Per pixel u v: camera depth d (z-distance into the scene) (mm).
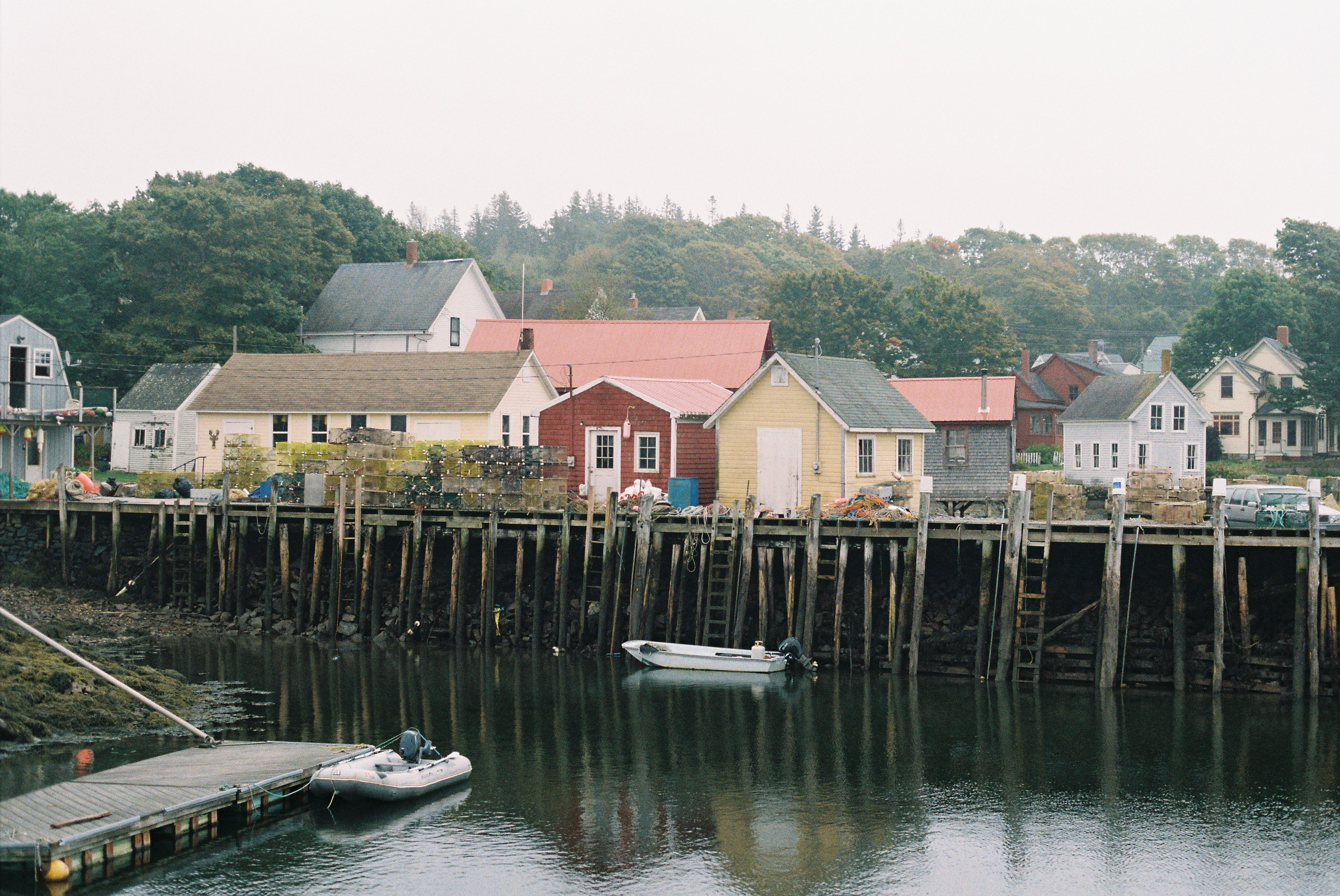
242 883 18609
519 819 21469
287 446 41656
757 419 42531
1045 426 84875
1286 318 92250
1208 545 29500
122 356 70312
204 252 73500
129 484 52031
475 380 47312
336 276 81500
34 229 75750
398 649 36156
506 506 36500
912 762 24750
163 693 28719
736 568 34344
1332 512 35094
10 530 42438
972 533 31391
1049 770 24141
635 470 44219
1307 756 24844
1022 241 198875
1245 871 19344
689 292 154500
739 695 30281
